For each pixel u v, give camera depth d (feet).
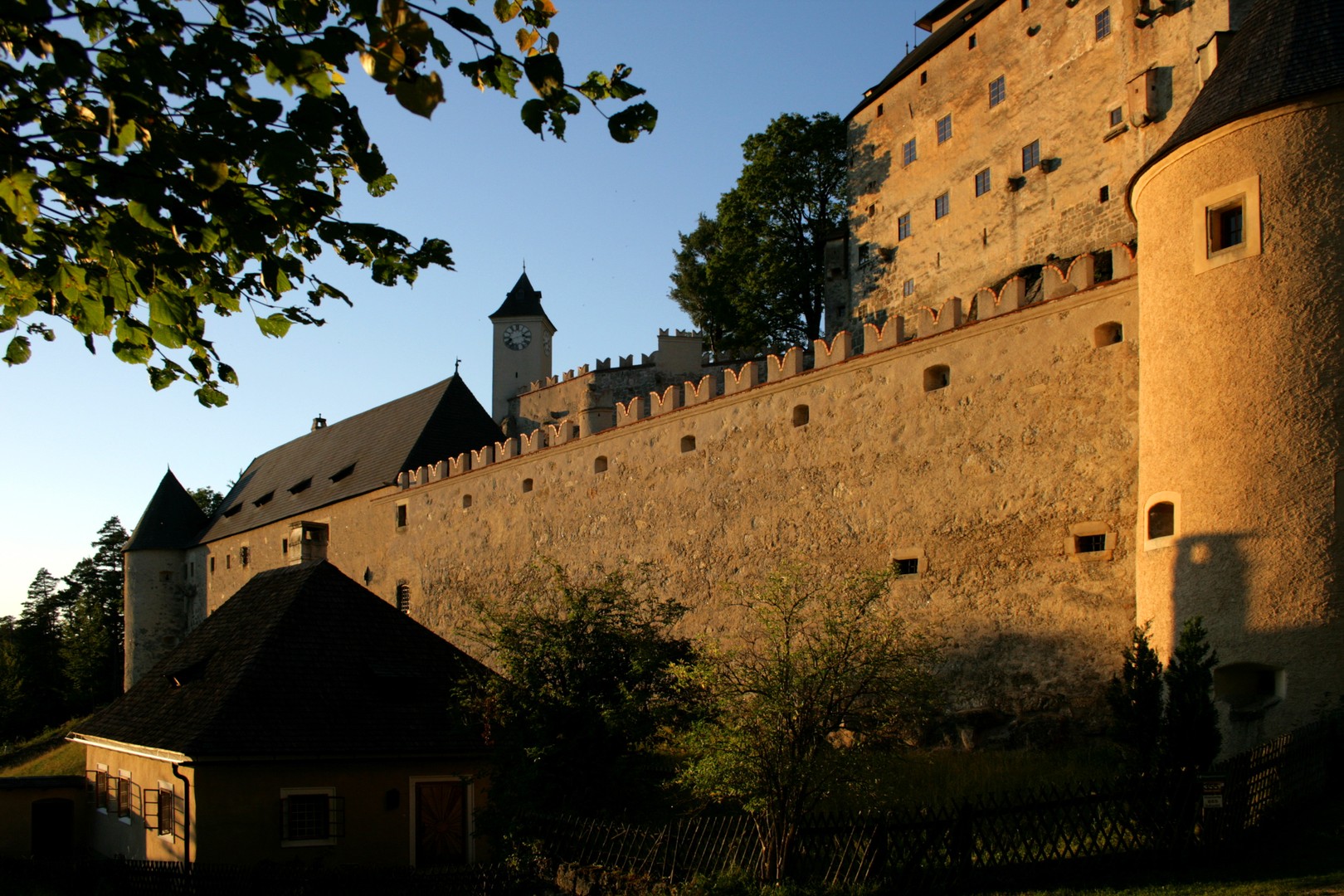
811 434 92.38
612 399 191.62
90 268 28.60
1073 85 116.98
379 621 72.23
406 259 30.68
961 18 136.56
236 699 62.80
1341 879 38.81
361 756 61.87
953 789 58.85
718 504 99.91
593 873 49.11
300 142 23.56
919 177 136.36
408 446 157.58
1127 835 43.57
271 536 182.39
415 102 22.84
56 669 224.33
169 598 211.82
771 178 160.86
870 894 41.37
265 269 27.20
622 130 26.03
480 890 52.39
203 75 23.65
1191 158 61.05
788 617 48.70
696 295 192.03
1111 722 68.39
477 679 60.90
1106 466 71.87
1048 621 73.51
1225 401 57.57
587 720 55.98
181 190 25.75
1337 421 54.08
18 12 22.20
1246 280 57.62
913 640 53.21
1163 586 59.98
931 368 84.17
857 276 144.46
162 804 63.87
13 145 24.50
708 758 45.39
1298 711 52.29
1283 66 58.08
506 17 28.50
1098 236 112.06
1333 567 52.80
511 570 125.49
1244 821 43.88
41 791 82.07
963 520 79.77
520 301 236.43
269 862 55.57
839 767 43.96
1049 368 76.07
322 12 24.79
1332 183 55.83
